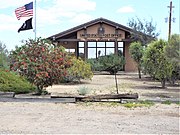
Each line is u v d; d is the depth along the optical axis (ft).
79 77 80.02
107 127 27.68
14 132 25.43
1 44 97.14
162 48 66.44
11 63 49.90
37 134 24.84
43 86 48.60
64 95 46.47
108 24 133.39
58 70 47.60
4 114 33.55
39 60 47.21
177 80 80.43
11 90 48.21
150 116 33.30
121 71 132.77
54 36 131.64
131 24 132.67
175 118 32.30
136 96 43.96
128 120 30.96
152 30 131.85
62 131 25.96
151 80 91.45
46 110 36.40
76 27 132.46
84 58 131.23
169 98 48.29
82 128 27.17
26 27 78.79
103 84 76.07
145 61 68.28
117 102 43.16
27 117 31.99
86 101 43.39
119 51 137.90
